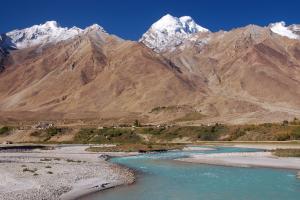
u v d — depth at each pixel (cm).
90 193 4428
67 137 16475
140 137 15500
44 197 4019
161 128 15962
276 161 7494
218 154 9038
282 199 4209
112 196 4306
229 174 6006
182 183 5175
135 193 4484
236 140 14062
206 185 5034
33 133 17225
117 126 18400
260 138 13688
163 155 9712
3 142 16200
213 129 15112
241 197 4300
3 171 5719
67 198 4097
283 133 13438
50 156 9344
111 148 11381
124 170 6406
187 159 8306
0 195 3984
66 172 5812
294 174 5953
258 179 5494
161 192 4559
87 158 8744
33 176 5294
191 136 14875
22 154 10062
